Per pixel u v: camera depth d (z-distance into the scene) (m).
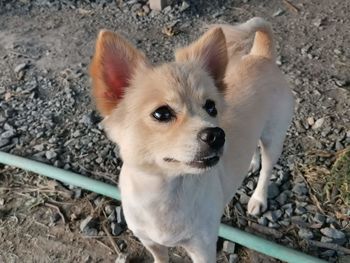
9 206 0.54
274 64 0.47
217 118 0.35
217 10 0.81
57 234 0.51
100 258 0.49
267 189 0.52
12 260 0.49
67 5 0.84
